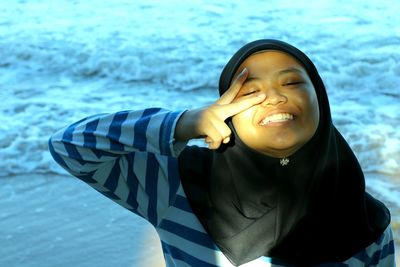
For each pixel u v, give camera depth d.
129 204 1.74
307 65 1.63
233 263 1.64
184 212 1.67
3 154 4.88
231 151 1.62
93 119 1.68
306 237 1.65
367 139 5.01
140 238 3.77
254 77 1.58
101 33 8.12
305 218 1.65
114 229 3.87
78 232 3.86
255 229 1.63
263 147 1.57
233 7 9.10
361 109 5.75
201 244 1.67
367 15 8.59
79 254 3.65
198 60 7.17
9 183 4.49
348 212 1.67
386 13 8.63
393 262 1.77
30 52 7.52
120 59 7.21
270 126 1.54
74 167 1.70
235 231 1.63
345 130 5.19
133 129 1.61
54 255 3.65
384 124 5.35
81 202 4.19
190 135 1.54
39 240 3.80
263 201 1.63
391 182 4.37
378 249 1.71
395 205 4.04
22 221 4.01
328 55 7.26
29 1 9.76
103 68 7.09
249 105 1.51
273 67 1.58
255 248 1.64
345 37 7.76
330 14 8.68
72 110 5.88
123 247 3.69
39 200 4.26
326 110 1.65
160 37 7.91
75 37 7.98
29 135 5.25
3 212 4.12
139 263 3.54
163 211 1.70
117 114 1.66
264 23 8.42
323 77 6.70
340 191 1.68
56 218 4.03
